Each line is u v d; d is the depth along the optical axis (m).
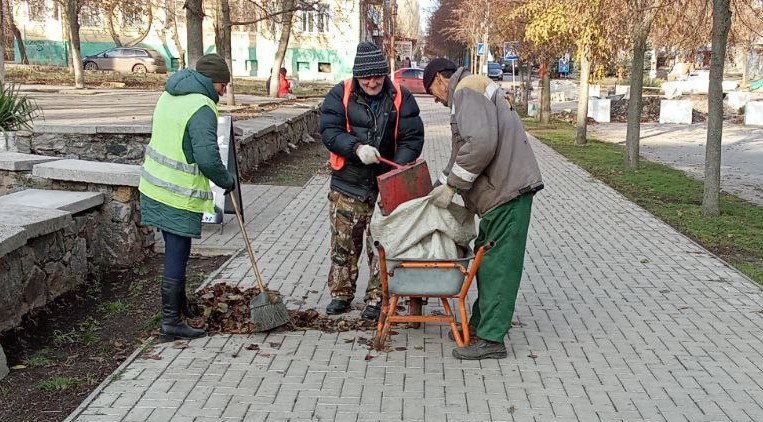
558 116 31.50
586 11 16.44
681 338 5.55
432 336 5.50
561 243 8.69
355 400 4.40
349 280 5.93
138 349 5.14
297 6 28.03
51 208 6.10
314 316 5.78
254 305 5.39
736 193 13.30
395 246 5.05
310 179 13.09
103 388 4.49
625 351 5.27
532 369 4.91
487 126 4.68
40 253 5.72
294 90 35.62
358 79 5.50
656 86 47.91
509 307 5.01
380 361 5.00
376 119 5.60
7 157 7.51
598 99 30.58
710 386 4.69
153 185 5.21
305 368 4.87
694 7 12.16
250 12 35.38
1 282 5.10
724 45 10.21
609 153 18.73
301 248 8.06
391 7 46.97
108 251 7.07
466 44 48.19
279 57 27.53
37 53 43.97
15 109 10.52
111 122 11.70
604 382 4.72
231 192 5.54
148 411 4.20
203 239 8.34
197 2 14.89
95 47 44.78
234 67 46.59
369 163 5.46
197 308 5.82
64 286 6.15
